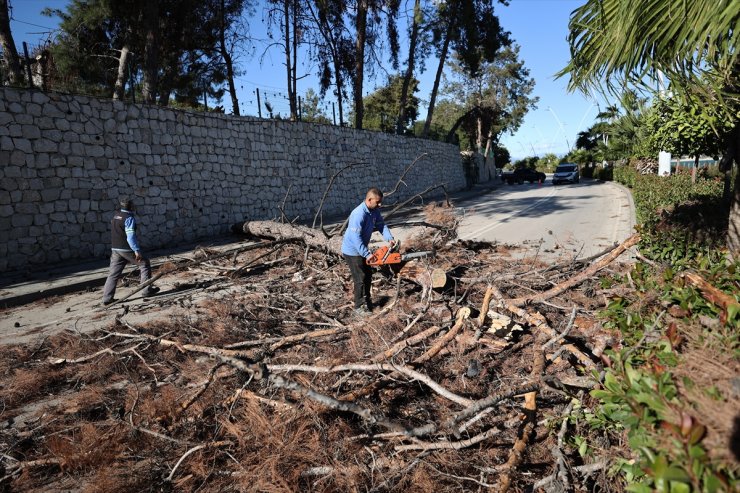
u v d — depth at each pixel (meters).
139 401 3.63
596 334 3.89
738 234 4.71
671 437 1.64
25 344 5.16
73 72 16.70
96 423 3.33
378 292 6.41
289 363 4.18
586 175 49.75
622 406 2.06
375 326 4.61
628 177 26.06
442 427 2.88
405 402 3.51
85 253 10.11
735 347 1.99
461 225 13.83
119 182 10.72
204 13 18.50
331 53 23.53
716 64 3.18
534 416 2.98
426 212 8.67
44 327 5.84
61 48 16.02
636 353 2.39
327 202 18.41
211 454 2.99
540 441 2.96
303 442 2.91
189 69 21.55
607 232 11.07
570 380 3.11
